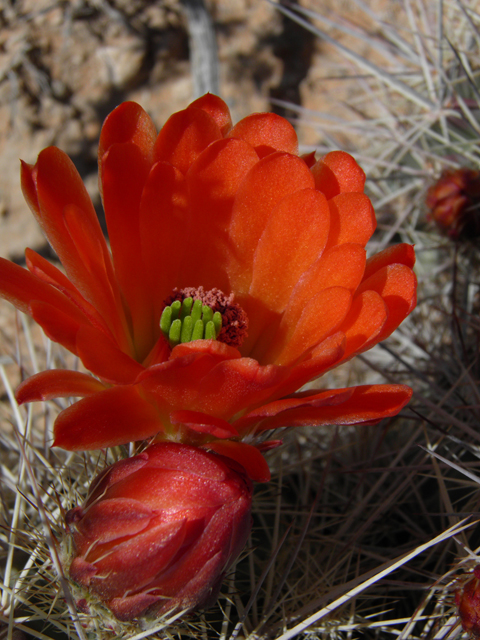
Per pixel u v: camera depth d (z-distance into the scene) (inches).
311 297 4.4
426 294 9.3
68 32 14.7
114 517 3.8
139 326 4.7
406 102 10.6
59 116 14.5
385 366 9.3
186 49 15.3
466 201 7.0
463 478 5.9
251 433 4.2
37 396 3.8
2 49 14.7
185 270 4.8
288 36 15.8
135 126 4.5
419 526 6.0
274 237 4.6
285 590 5.2
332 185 4.7
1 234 13.4
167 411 4.1
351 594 4.5
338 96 15.0
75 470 5.8
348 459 6.7
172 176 4.4
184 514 3.8
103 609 4.1
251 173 4.5
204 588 3.8
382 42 11.6
